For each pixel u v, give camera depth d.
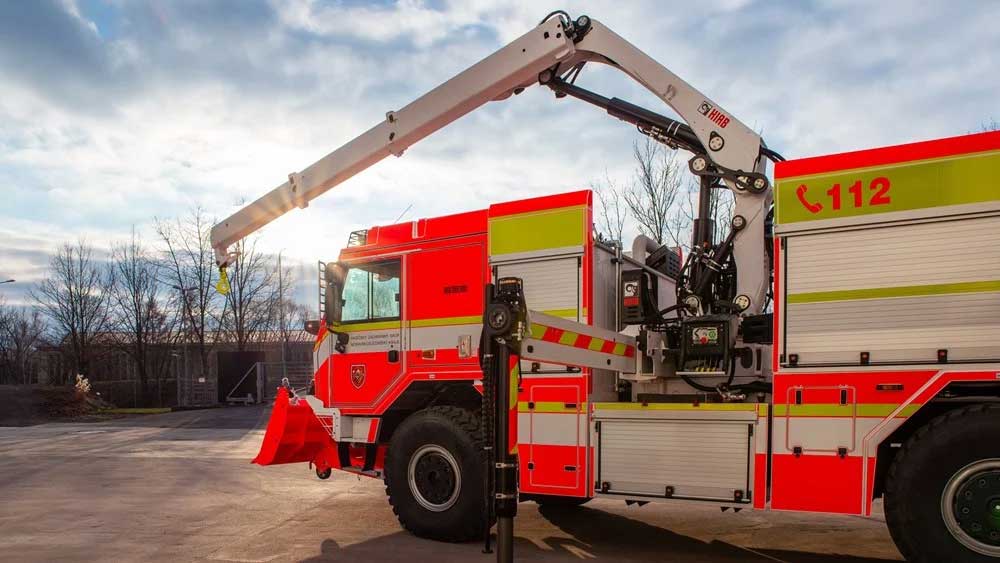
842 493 4.91
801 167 5.26
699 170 6.40
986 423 4.54
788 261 5.24
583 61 7.03
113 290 41.50
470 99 7.17
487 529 4.20
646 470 5.65
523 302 4.20
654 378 6.22
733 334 5.97
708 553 6.14
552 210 6.35
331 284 7.54
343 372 7.54
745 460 5.27
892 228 4.92
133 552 6.27
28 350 58.06
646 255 7.24
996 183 4.64
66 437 18.91
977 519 4.54
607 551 6.22
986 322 4.59
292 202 8.44
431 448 6.66
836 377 4.99
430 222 7.12
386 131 7.66
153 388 41.50
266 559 6.00
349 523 7.50
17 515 8.02
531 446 6.20
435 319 6.93
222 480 10.66
